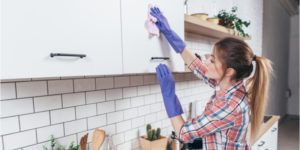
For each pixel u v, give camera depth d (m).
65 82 1.08
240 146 0.96
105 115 1.28
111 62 0.82
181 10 1.22
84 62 0.73
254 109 1.04
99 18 0.77
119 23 0.85
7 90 0.88
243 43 0.95
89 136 1.20
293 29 5.83
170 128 1.79
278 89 4.97
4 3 0.53
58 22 0.65
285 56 5.54
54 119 1.04
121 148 1.38
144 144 1.38
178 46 1.12
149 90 1.58
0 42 0.53
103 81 1.25
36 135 0.98
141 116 1.52
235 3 2.76
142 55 0.96
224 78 0.99
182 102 1.92
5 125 0.88
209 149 1.00
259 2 3.45
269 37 4.17
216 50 0.97
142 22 0.95
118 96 1.35
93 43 0.76
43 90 0.99
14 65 0.56
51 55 0.63
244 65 0.92
